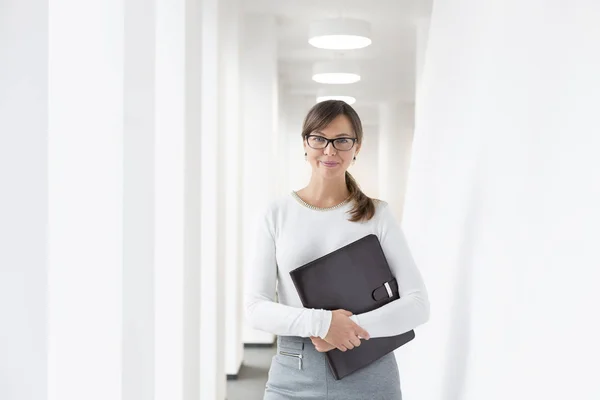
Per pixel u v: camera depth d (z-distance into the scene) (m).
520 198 2.38
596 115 1.82
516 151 2.48
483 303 2.67
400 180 16.12
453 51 3.82
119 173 2.07
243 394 5.79
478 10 3.32
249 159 7.86
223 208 5.26
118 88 2.07
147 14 2.40
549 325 2.00
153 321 2.54
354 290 2.31
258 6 7.62
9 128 1.52
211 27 4.84
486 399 2.48
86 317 2.04
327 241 2.37
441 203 3.64
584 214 1.84
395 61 11.30
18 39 1.51
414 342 3.81
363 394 2.29
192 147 3.53
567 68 2.07
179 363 3.26
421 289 2.37
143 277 2.38
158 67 3.28
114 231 2.07
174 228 3.28
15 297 1.53
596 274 1.73
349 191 2.44
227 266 6.42
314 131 2.35
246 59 7.93
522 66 2.52
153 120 2.53
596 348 1.69
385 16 8.22
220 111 5.04
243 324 7.91
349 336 2.19
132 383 2.21
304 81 13.35
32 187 1.53
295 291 2.37
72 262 1.95
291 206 2.41
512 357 2.28
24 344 1.53
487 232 2.73
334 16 8.12
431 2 7.58
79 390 1.93
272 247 2.40
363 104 17.19
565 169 2.01
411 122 16.33
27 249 1.53
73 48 2.07
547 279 2.06
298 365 2.31
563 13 2.15
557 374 1.90
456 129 3.52
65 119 2.01
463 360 2.83
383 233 2.40
